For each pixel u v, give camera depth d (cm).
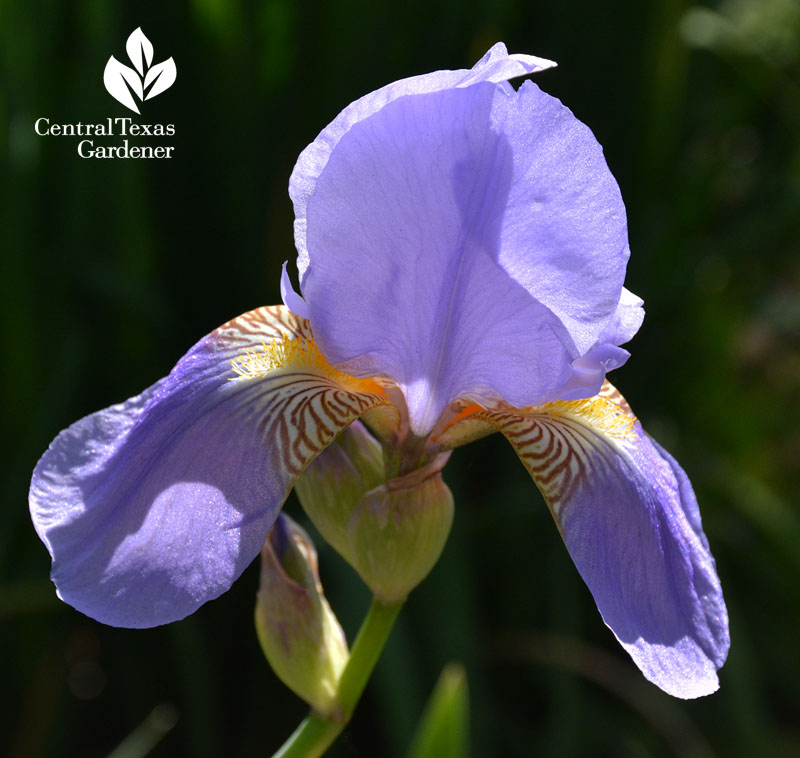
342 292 49
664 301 84
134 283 69
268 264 75
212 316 77
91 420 50
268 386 50
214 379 50
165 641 72
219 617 72
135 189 71
